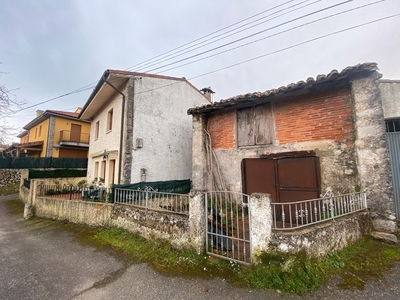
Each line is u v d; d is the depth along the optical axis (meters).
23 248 4.70
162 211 4.52
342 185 4.61
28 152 19.83
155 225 4.39
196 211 3.71
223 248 3.63
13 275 3.46
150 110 8.50
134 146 7.73
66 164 16.14
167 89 9.36
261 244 2.96
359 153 4.34
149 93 8.55
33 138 20.88
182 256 3.67
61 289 3.01
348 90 4.72
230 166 6.49
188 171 9.94
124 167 7.45
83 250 4.43
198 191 3.75
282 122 5.63
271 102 5.85
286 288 2.65
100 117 10.93
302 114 5.32
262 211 3.00
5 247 4.81
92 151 11.70
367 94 4.30
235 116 6.54
